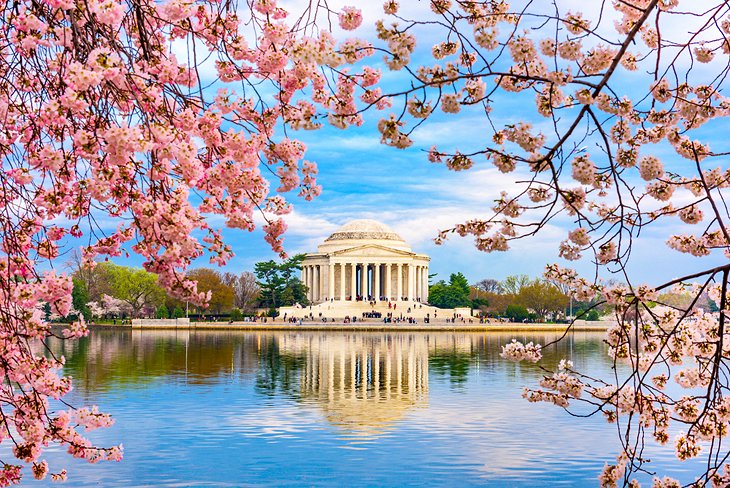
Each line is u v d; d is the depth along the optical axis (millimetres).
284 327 169250
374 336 143625
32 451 16219
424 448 35625
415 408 47281
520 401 49719
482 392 54750
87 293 179375
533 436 38031
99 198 12602
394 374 67875
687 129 15742
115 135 11305
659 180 14984
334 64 12156
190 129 13359
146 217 12883
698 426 15445
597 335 160000
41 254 15125
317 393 54219
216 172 14445
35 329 14891
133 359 80625
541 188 14773
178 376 63875
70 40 12016
